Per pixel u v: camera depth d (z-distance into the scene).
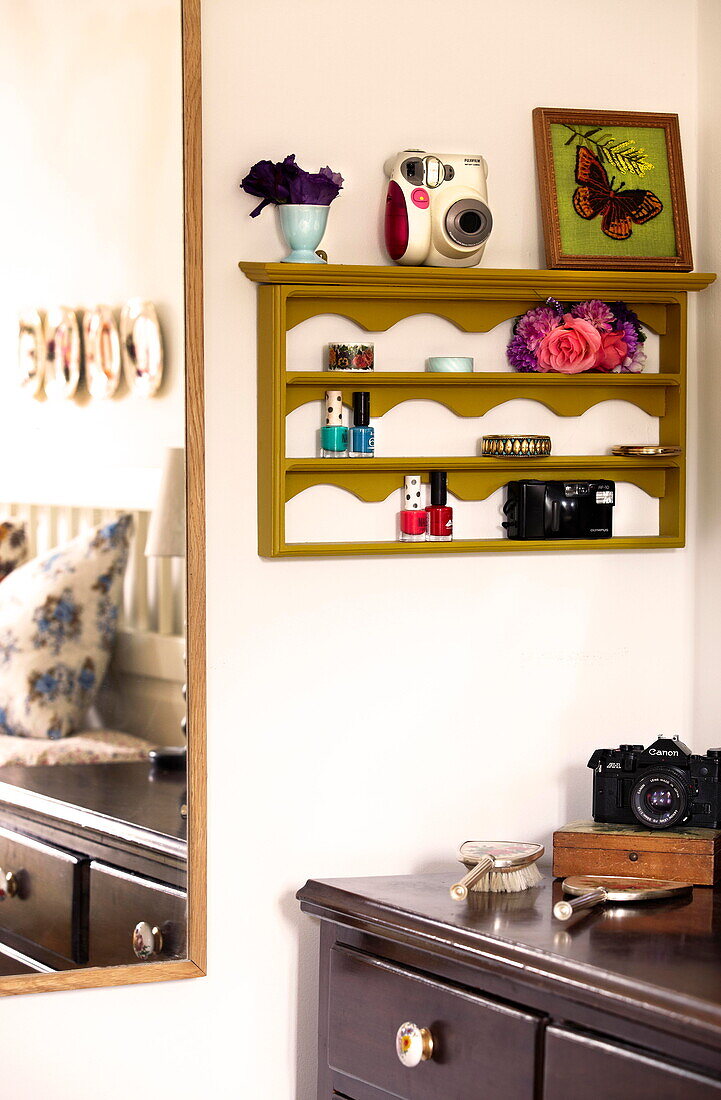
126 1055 1.87
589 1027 1.46
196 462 1.85
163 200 1.82
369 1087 1.74
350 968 1.78
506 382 1.99
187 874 1.87
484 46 2.03
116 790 1.83
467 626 2.06
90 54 1.79
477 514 2.05
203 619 1.86
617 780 1.92
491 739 2.07
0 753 1.77
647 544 2.08
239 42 1.90
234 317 1.91
